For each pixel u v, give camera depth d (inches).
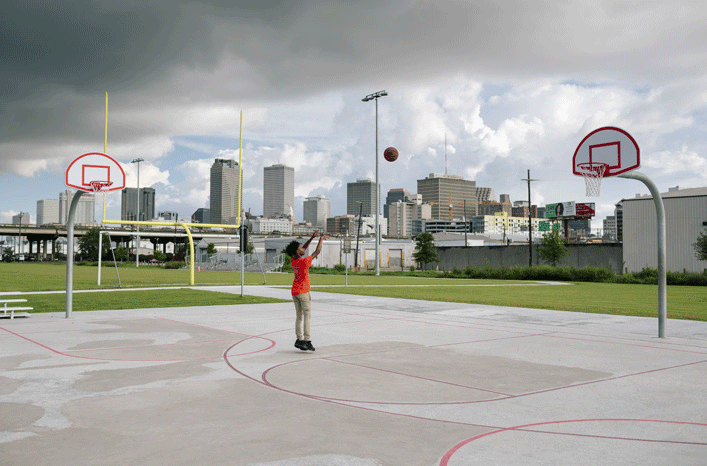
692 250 2082.9
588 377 335.6
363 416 246.7
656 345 465.4
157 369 350.3
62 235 6530.5
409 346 452.8
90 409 255.0
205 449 201.3
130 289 1227.9
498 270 2346.2
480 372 348.5
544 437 218.5
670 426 235.3
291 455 195.6
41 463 186.1
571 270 2079.2
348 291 1210.0
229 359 387.5
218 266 3408.0
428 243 2992.1
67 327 565.0
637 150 544.4
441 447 205.3
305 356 402.6
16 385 304.0
